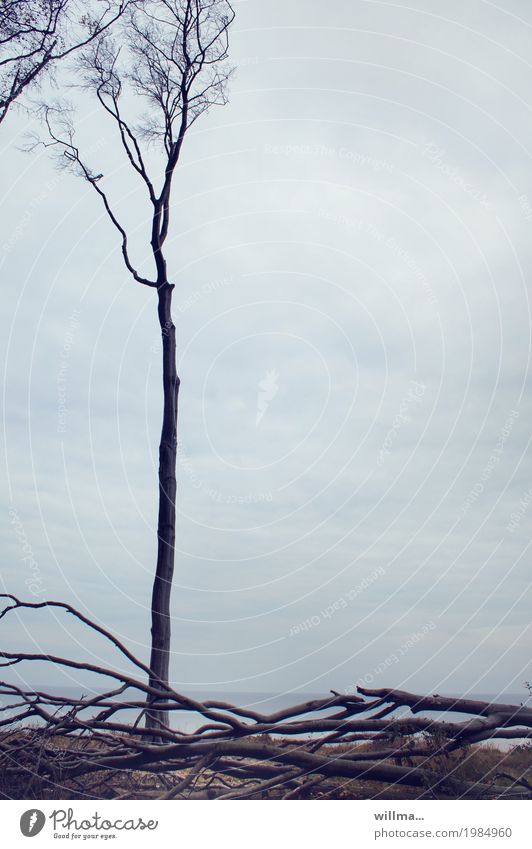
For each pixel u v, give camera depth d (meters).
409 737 8.06
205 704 8.23
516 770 7.89
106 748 8.45
